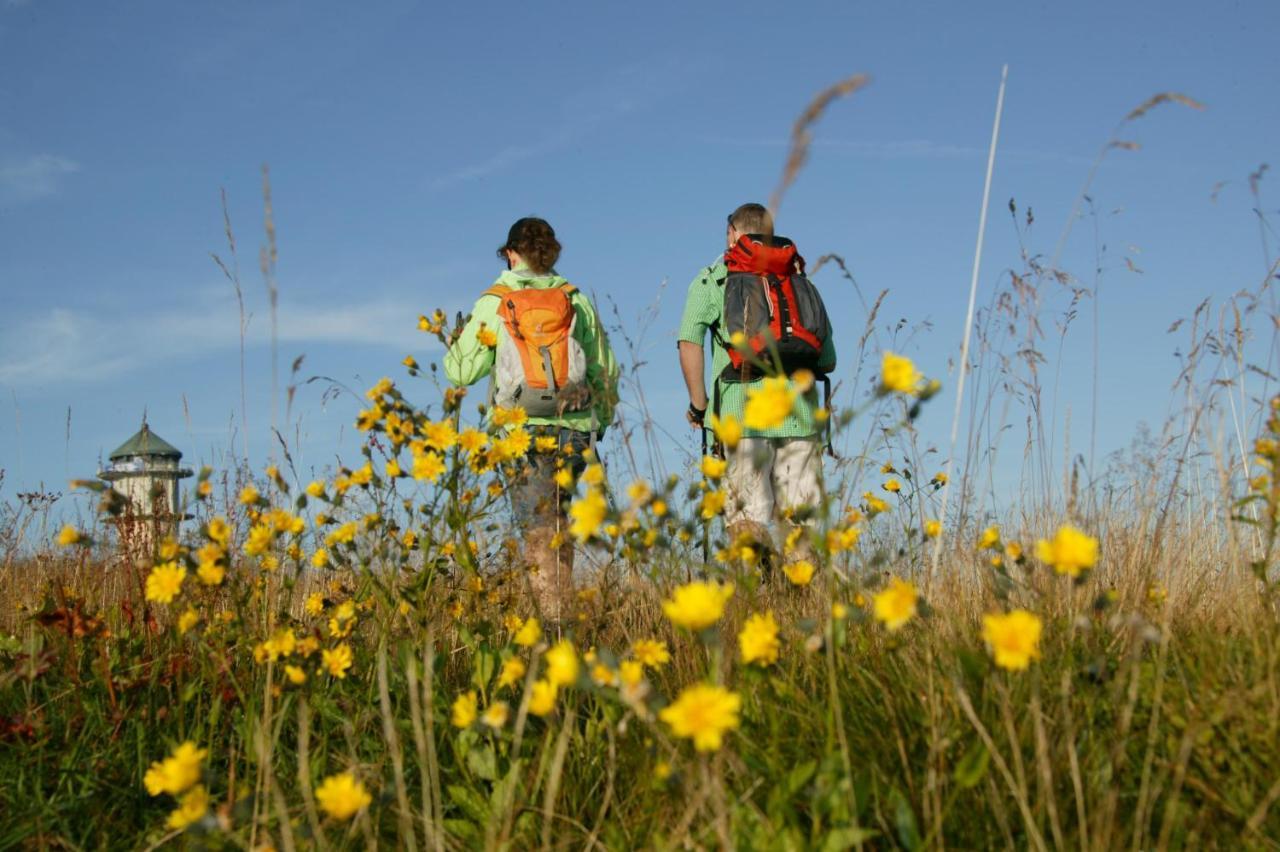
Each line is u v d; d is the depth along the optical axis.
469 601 3.29
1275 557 3.09
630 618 3.17
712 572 2.45
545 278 4.74
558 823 2.16
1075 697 2.17
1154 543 3.04
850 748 2.12
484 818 2.20
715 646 1.83
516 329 4.48
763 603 2.82
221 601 3.20
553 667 1.97
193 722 2.85
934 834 1.85
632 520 2.33
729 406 4.68
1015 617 1.71
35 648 2.95
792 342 4.59
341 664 2.67
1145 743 2.10
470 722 2.22
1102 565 3.23
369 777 2.37
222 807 1.98
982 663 1.88
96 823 2.42
